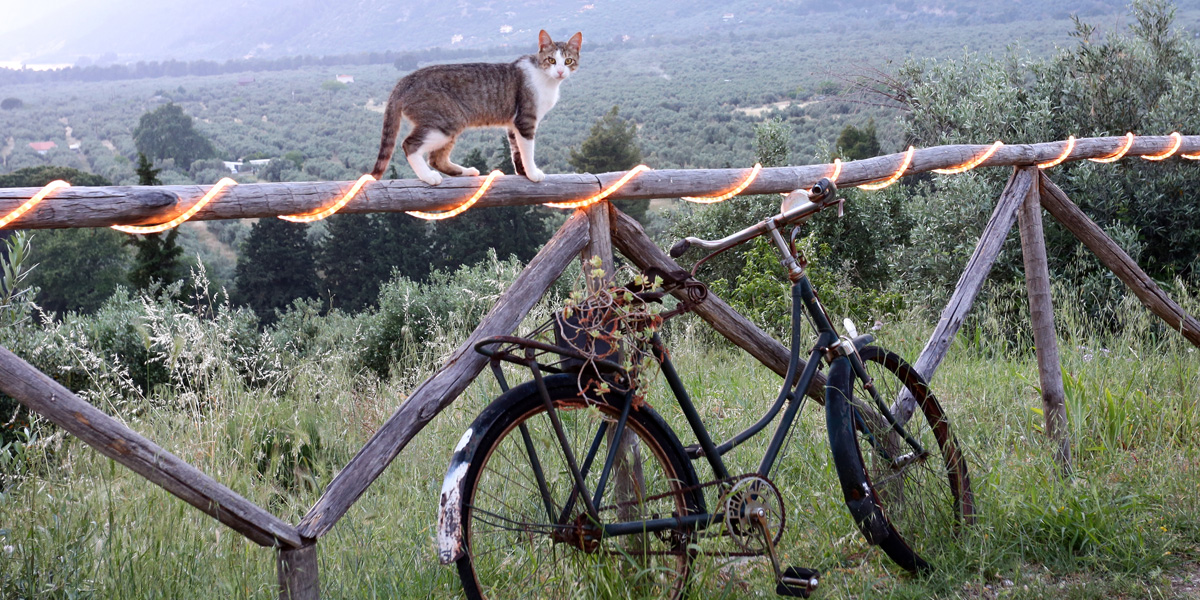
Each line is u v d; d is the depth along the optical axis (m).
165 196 1.89
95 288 38.97
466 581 2.08
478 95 3.14
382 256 37.75
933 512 2.85
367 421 4.68
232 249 54.94
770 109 104.38
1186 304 5.27
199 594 2.53
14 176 46.53
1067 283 7.13
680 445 2.45
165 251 20.03
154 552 2.66
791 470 3.35
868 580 2.57
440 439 4.16
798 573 2.40
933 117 9.38
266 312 36.84
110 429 1.96
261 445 4.11
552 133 101.00
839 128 45.56
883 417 2.88
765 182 3.02
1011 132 8.36
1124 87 8.11
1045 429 3.71
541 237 39.41
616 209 2.79
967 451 3.32
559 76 3.32
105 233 39.50
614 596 2.25
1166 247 7.60
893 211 11.02
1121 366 4.77
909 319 7.51
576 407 2.31
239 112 187.00
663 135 93.06
